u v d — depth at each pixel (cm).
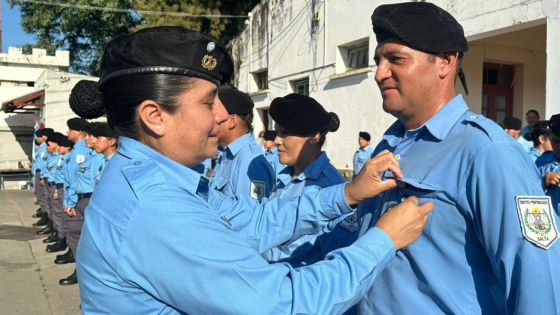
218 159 354
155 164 132
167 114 133
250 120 346
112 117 140
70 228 645
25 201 1399
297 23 1251
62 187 777
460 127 160
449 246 153
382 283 164
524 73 936
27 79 2078
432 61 162
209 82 136
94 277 127
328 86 1129
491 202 144
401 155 172
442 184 154
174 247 119
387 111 173
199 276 119
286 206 191
